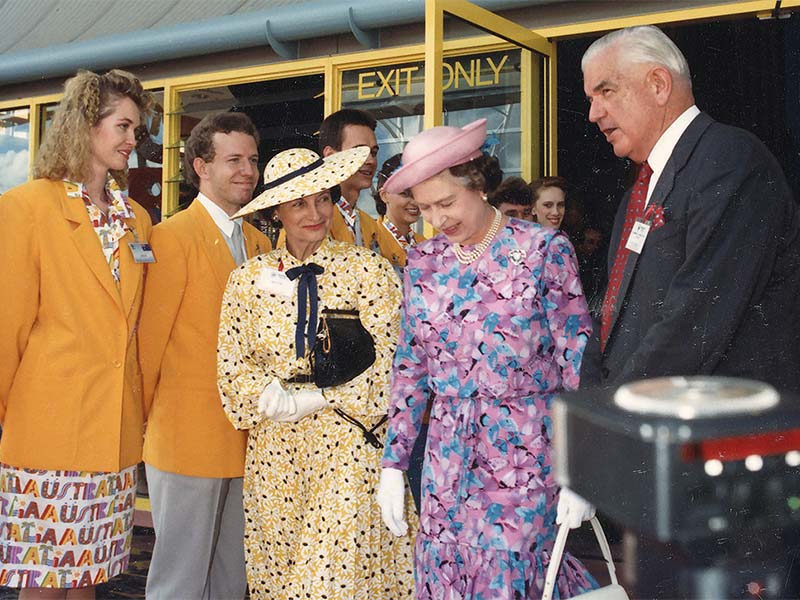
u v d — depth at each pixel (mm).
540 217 3641
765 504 468
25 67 5281
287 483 2547
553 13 3807
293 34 4402
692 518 467
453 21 3268
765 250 1876
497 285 2010
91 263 2422
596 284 3723
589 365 2008
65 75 5355
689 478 468
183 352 2744
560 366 2039
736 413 481
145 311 2674
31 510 2389
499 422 2004
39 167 2461
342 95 4488
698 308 1862
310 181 2475
